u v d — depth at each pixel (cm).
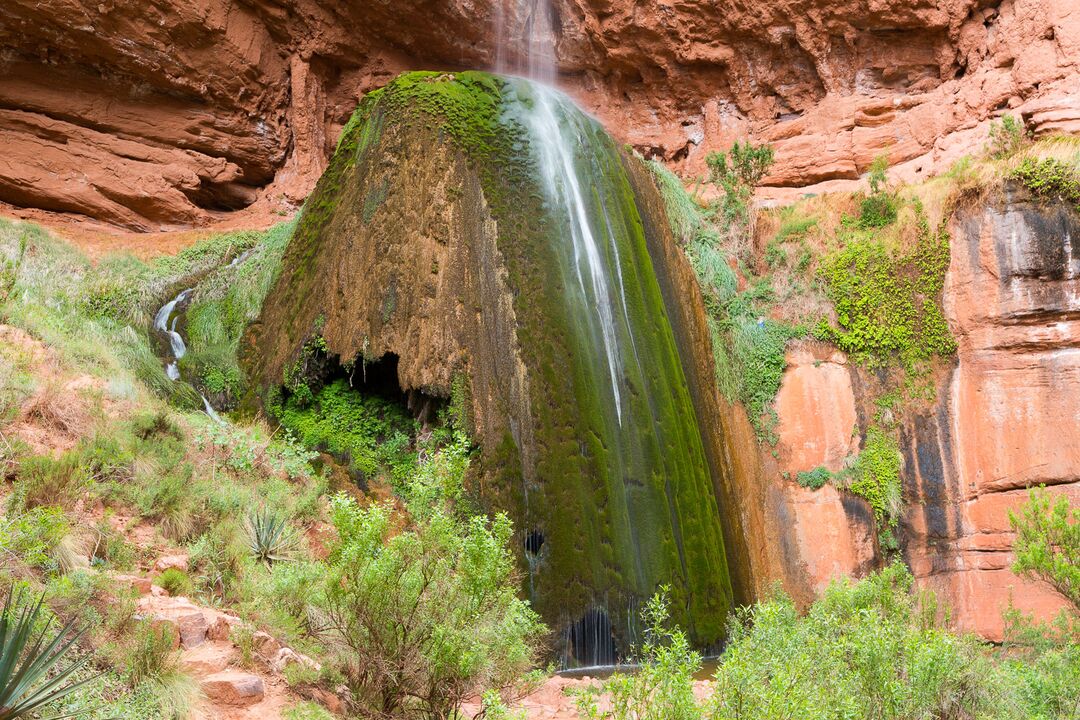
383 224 1206
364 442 1128
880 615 805
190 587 690
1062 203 1417
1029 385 1405
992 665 852
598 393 1180
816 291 1609
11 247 1330
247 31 1780
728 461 1443
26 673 417
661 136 2136
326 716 543
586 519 1078
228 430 1052
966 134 1731
